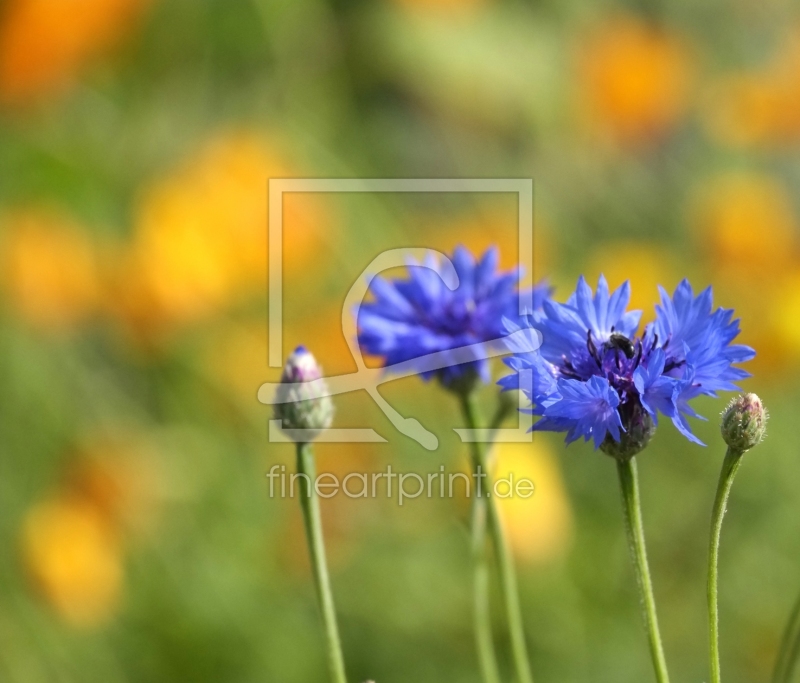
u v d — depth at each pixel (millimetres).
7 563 929
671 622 930
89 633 926
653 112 1077
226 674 930
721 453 985
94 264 934
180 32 1066
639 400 744
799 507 949
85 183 974
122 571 921
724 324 745
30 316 932
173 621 932
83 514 912
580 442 981
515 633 792
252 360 952
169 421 963
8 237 937
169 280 918
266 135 1044
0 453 947
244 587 939
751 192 984
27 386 950
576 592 929
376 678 929
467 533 812
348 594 935
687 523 949
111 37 973
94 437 948
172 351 948
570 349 753
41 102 951
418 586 932
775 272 949
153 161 1022
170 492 942
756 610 930
